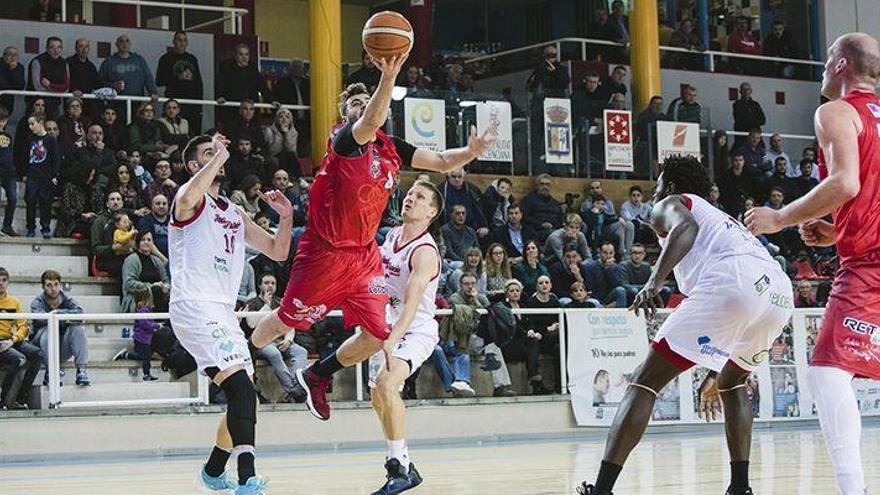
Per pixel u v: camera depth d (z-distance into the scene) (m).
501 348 15.09
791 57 24.39
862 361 5.18
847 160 5.16
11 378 12.82
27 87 17.56
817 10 25.00
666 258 5.91
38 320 13.21
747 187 20.31
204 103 18.05
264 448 13.36
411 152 7.06
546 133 19.31
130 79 17.89
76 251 15.74
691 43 23.28
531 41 27.69
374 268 7.17
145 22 22.70
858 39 5.37
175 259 6.70
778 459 10.37
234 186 16.69
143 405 13.29
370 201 6.86
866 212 5.23
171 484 8.89
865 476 8.63
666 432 15.18
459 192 17.17
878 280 5.21
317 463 11.06
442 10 27.33
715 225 6.14
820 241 5.89
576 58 22.52
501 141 18.92
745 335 6.29
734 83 23.70
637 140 20.05
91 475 10.06
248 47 20.16
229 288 6.77
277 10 25.89
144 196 15.59
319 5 19.36
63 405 12.66
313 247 7.04
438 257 7.25
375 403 7.15
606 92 20.67
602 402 15.32
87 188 15.93
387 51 6.02
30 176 15.60
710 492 7.50
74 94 16.80
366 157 6.76
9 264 15.15
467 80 20.47
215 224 6.74
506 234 17.16
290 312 7.18
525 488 8.05
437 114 18.33
